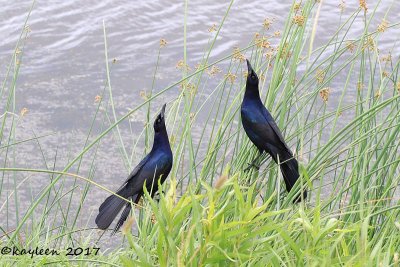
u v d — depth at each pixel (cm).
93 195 1547
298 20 987
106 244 1355
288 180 981
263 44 1058
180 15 2248
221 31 2175
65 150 1684
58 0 2289
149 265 674
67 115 1809
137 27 2180
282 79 1042
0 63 1998
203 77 1952
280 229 683
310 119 1750
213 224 666
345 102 1842
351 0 2353
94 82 1941
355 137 1051
